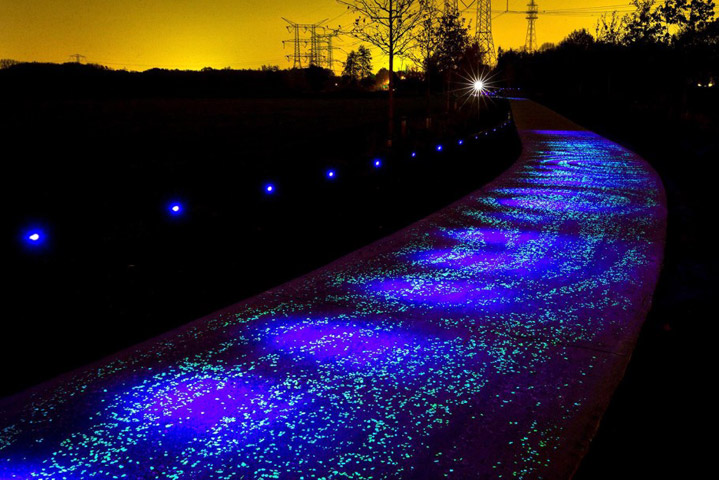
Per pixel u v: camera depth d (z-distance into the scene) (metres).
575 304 4.82
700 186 11.54
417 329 4.28
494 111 45.34
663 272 5.77
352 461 2.65
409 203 10.20
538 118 42.72
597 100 50.31
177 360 3.73
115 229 7.42
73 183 11.38
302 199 9.93
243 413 3.06
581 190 11.72
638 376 3.49
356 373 3.55
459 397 3.24
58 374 3.56
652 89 31.45
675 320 4.43
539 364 3.67
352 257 6.50
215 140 21.81
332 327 4.32
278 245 7.13
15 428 2.91
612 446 2.75
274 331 4.24
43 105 47.09
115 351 3.93
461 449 2.74
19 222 7.36
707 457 2.65
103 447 2.75
